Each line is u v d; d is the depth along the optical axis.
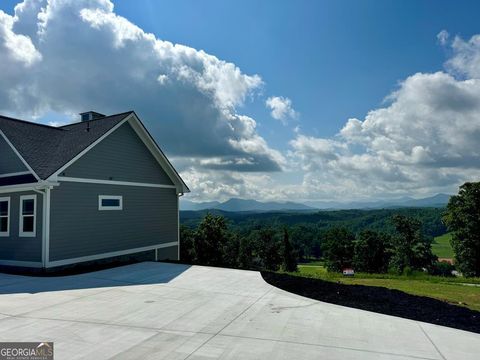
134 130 15.09
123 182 14.37
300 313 6.60
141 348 4.77
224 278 10.23
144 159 15.63
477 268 32.56
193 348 4.80
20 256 11.80
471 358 4.60
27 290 8.53
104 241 13.29
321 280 9.93
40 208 11.45
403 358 4.57
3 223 12.51
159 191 16.52
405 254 47.47
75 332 5.41
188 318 6.21
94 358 4.42
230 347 4.85
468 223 32.72
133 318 6.18
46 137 14.16
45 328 5.59
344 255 55.16
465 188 33.53
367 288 8.84
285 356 4.57
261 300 7.59
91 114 16.88
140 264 13.14
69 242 11.89
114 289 8.67
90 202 12.77
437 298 8.01
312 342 5.09
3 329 5.54
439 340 5.24
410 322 6.12
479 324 6.07
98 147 13.23
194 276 10.58
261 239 62.47
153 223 15.98
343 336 5.36
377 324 5.98
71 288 8.78
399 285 9.92
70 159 11.88
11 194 12.33
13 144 12.27
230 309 6.83
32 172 11.39
